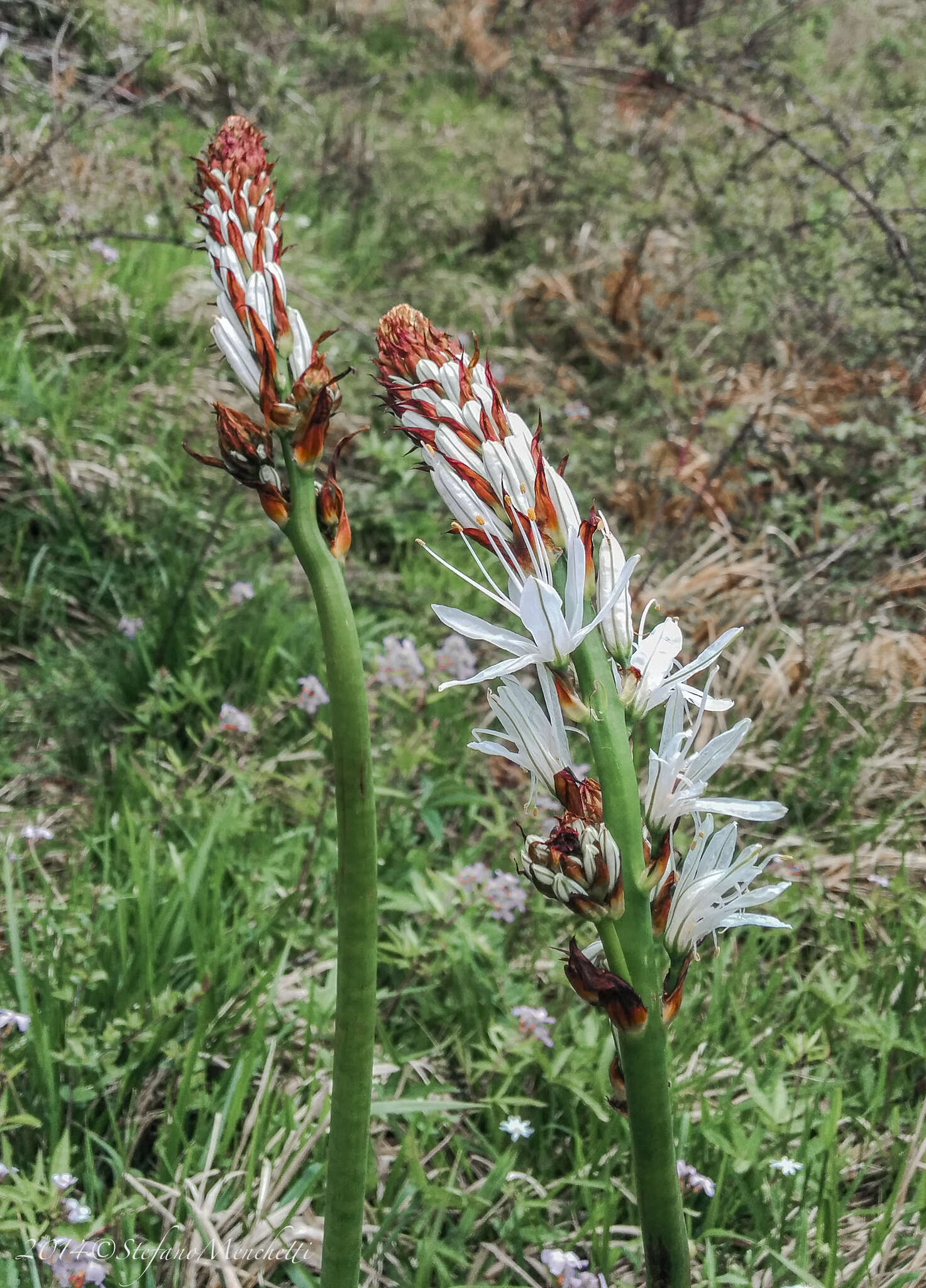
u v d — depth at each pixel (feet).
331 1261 5.40
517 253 26.32
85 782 12.33
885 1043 9.20
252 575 15.29
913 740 14.44
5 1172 7.11
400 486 17.85
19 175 20.97
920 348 20.58
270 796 11.94
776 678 14.61
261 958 9.86
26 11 27.84
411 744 11.18
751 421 17.29
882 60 32.17
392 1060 9.20
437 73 36.40
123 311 19.76
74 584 14.88
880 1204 8.71
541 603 4.11
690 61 25.21
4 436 15.90
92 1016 9.03
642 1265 7.89
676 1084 8.94
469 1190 8.45
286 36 34.45
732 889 4.92
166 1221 7.64
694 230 23.20
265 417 4.57
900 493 16.70
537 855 4.19
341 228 26.61
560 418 19.63
